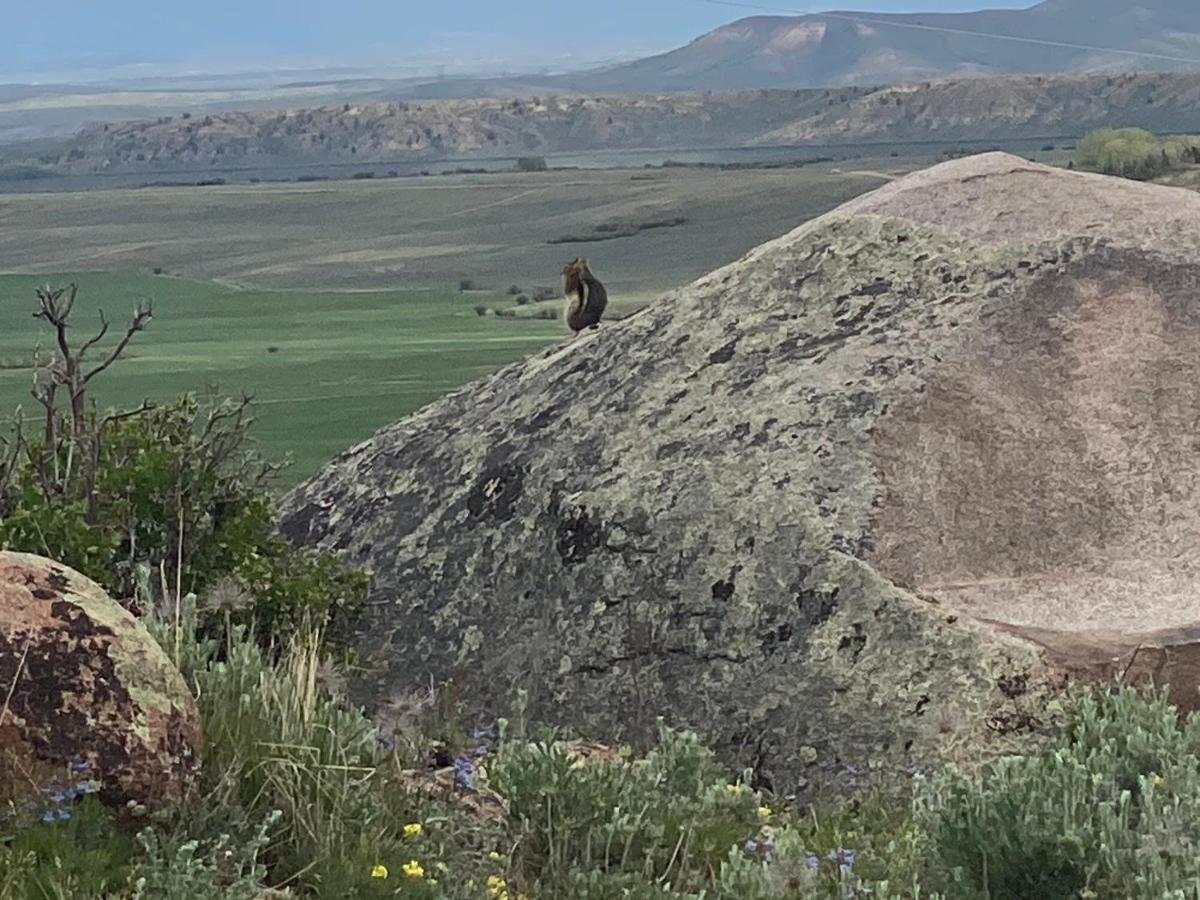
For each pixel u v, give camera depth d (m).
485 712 7.74
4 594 4.14
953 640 6.52
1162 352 8.11
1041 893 4.41
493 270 101.94
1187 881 4.22
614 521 7.71
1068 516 7.55
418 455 9.29
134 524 7.24
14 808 3.86
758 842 4.76
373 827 4.26
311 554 8.16
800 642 6.85
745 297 8.87
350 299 78.81
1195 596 7.11
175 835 3.93
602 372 8.91
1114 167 72.94
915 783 5.35
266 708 4.64
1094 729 5.84
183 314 67.75
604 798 4.74
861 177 143.75
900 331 8.20
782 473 7.48
